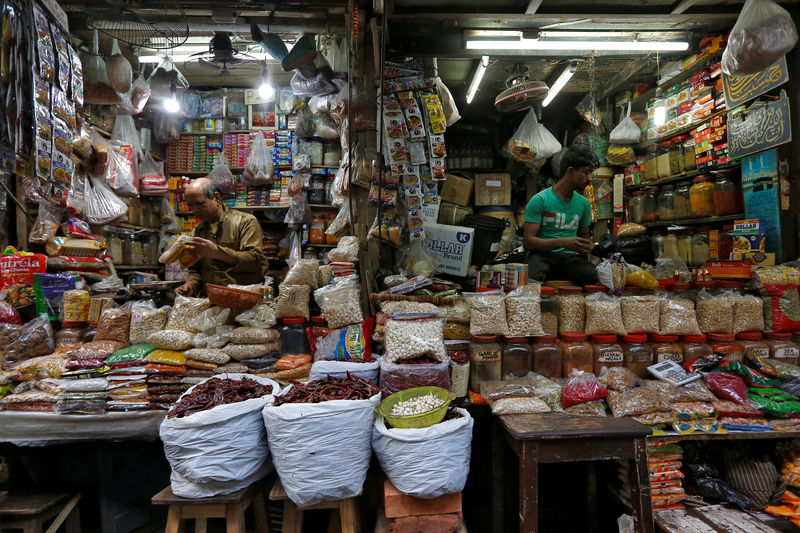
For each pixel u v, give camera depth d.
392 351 1.98
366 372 2.03
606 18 2.93
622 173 4.57
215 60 3.28
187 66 4.73
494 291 2.35
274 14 2.76
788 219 2.80
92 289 3.07
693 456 2.24
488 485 2.39
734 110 3.15
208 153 5.25
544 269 2.85
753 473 2.06
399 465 1.65
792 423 1.97
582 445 1.73
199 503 1.71
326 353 2.12
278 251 5.29
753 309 2.34
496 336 2.21
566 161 2.90
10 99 1.97
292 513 1.77
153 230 4.77
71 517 2.21
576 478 2.45
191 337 2.16
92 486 2.27
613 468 2.36
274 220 5.27
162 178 4.56
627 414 1.97
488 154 4.65
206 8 2.68
